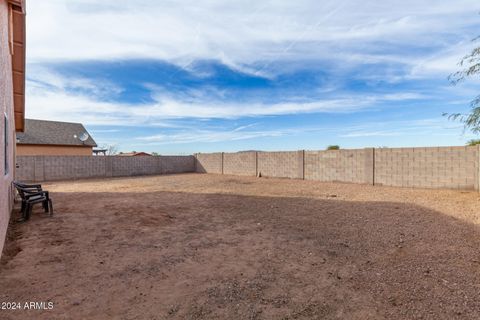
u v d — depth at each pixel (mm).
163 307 2580
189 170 23609
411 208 7203
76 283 3080
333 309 2531
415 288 2910
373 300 2680
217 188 12062
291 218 6305
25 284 3039
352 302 2652
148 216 6523
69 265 3598
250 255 3996
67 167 17000
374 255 3936
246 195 9906
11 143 7184
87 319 2371
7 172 5527
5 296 2762
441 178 10336
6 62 5000
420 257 3814
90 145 25453
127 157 19875
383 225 5566
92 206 7746
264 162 17938
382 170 12094
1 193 3951
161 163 21828
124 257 3904
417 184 11000
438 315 2395
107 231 5238
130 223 5855
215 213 6879
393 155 11734
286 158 16547
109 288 2965
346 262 3691
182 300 2713
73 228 5426
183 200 8844
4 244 4277
